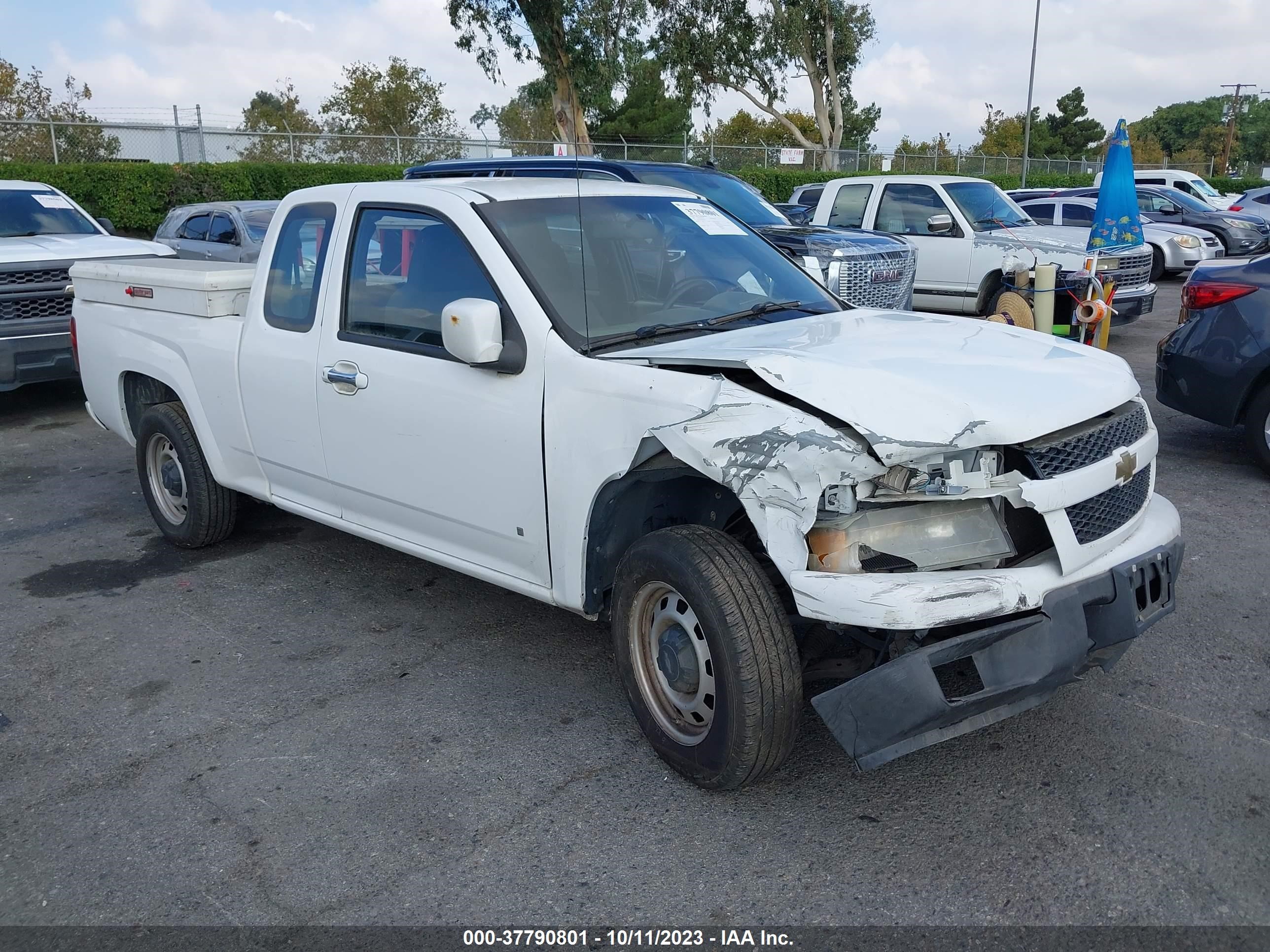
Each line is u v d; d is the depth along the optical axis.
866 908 2.78
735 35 36.72
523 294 3.67
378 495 4.34
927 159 39.97
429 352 3.99
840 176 34.09
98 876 3.01
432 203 4.05
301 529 6.10
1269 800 3.18
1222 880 2.83
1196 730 3.60
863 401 2.94
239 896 2.91
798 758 3.52
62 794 3.44
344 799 3.36
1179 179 26.39
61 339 8.82
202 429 5.24
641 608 3.36
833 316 4.04
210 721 3.90
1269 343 6.29
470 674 4.23
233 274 5.24
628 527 3.57
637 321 3.78
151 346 5.49
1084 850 2.98
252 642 4.58
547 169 9.79
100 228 10.68
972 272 12.05
